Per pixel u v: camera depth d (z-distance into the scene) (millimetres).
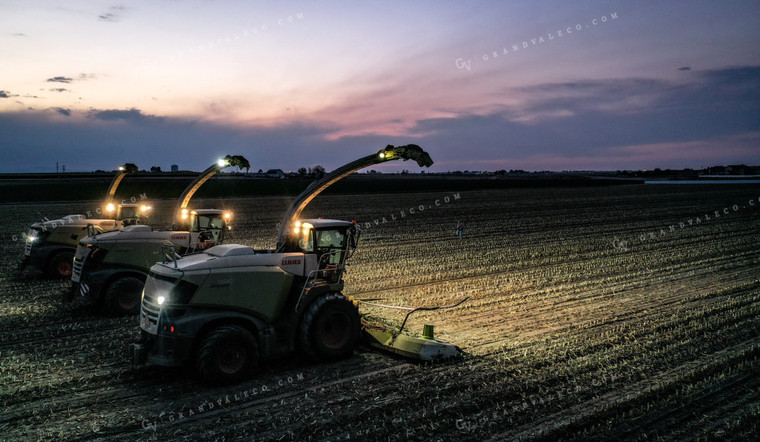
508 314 12523
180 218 14938
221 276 8227
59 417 6918
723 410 7188
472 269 18844
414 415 6930
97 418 6879
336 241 9789
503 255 22078
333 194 78188
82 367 8805
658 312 12477
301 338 8875
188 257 9016
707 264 19344
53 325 11406
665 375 8430
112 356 9383
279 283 8703
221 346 7914
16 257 21734
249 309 8422
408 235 29609
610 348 9812
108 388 7926
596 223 36594
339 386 7957
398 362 9117
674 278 16766
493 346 9961
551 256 21844
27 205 51500
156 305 8078
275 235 29188
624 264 19531
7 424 6699
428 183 106375
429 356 8961
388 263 20094
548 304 13516
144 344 8102
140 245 12633
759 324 11102
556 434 6488
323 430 6520
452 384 7988
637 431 6594
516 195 76125
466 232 31328
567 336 10609
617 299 13969
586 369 8680
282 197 69875
